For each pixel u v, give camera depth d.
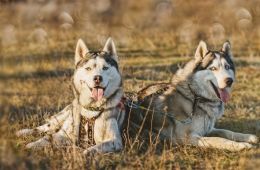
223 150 11.14
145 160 10.41
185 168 10.31
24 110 14.35
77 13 32.91
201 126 11.62
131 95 12.62
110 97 10.83
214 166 10.36
